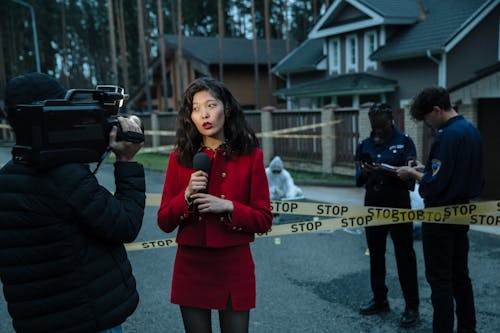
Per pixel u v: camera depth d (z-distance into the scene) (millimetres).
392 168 3541
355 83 17641
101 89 2031
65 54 37031
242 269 2326
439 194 3135
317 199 9969
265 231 2340
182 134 2381
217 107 2271
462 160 3057
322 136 13164
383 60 17281
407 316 3777
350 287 4723
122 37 30500
